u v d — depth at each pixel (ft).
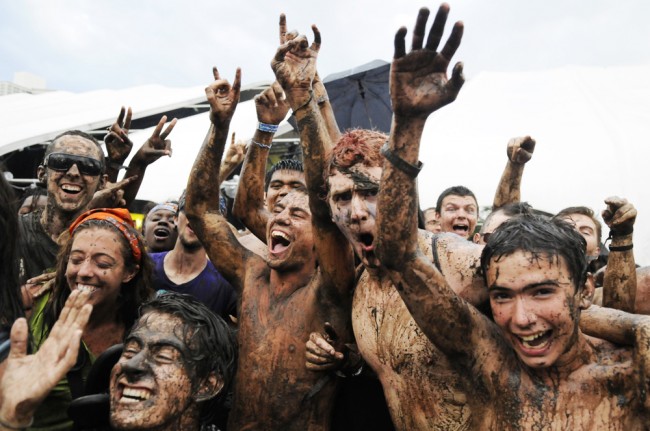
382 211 6.24
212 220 9.66
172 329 7.63
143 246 9.82
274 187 12.85
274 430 8.34
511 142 11.94
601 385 6.05
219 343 8.03
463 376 6.61
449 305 6.32
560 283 5.98
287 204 9.04
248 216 10.13
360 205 7.16
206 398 7.72
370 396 8.87
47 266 10.88
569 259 6.06
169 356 7.43
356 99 24.35
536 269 5.95
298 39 8.00
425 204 25.81
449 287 6.43
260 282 9.30
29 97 45.01
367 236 7.30
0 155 29.53
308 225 8.91
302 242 8.88
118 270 9.14
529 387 6.22
